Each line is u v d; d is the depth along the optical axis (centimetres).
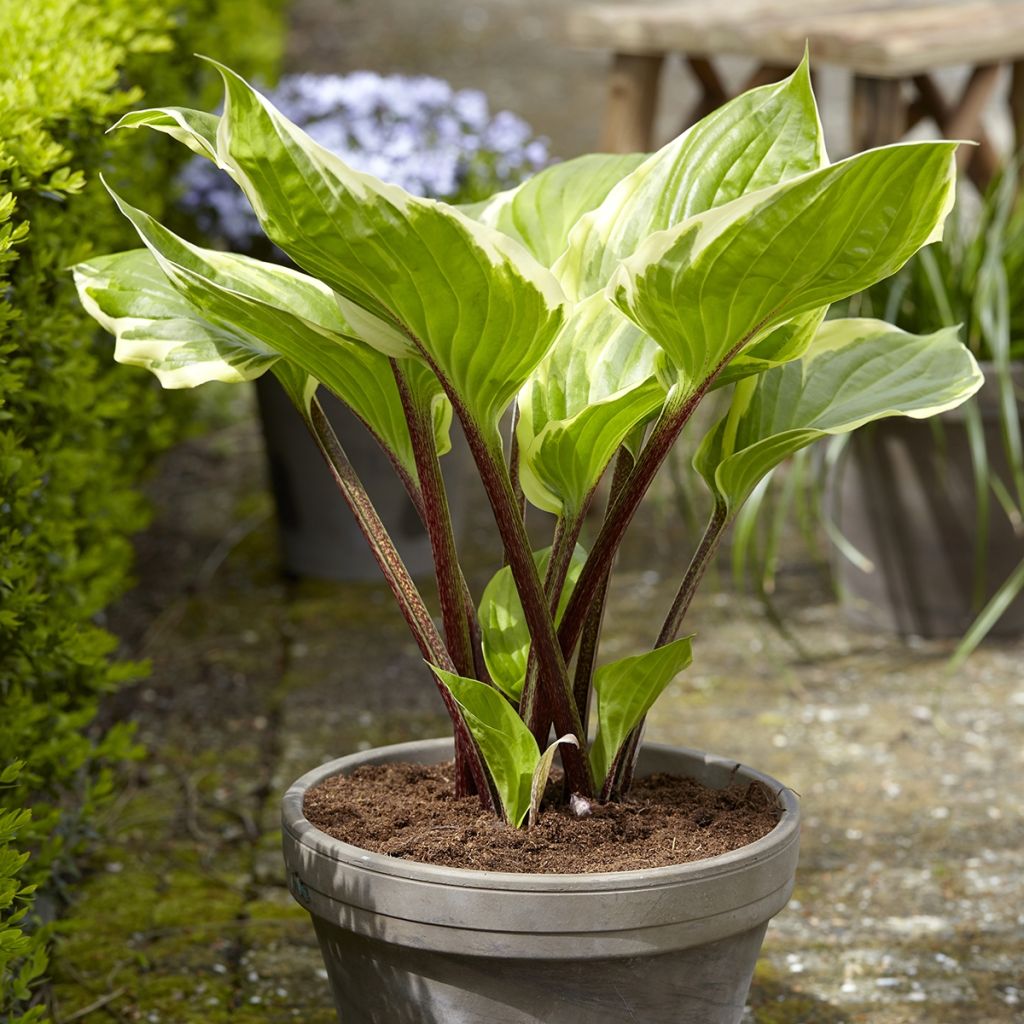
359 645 279
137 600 302
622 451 127
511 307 98
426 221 93
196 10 306
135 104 214
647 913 104
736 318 100
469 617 128
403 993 110
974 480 268
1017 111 346
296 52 721
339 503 303
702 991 111
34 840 169
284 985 166
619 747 125
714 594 308
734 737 239
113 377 200
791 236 92
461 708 116
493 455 110
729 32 320
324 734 240
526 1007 107
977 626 253
